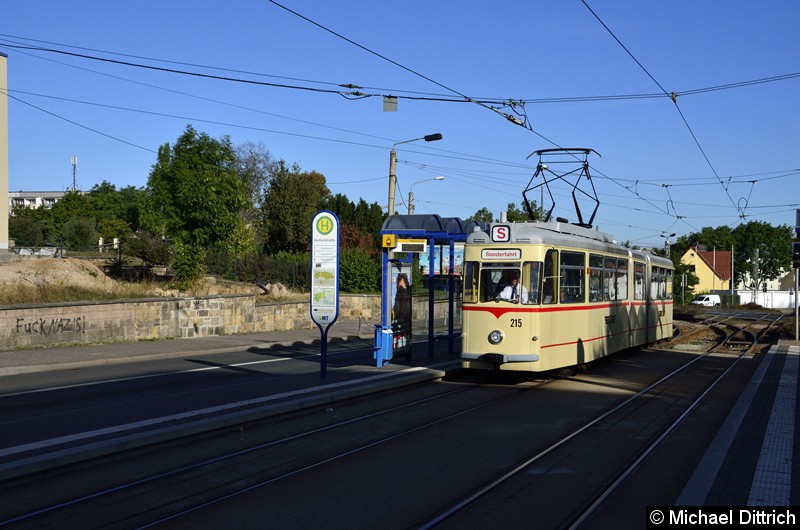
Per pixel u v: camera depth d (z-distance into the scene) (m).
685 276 80.25
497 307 16.42
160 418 11.46
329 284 16.59
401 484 8.29
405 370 18.25
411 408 13.55
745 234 115.56
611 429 11.58
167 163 30.17
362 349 26.14
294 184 63.97
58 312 22.77
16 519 6.96
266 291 35.19
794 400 14.34
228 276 35.06
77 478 8.45
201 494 7.85
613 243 22.44
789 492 7.77
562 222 19.08
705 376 18.88
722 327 41.66
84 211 71.81
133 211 72.69
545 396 15.08
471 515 7.21
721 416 12.85
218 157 30.25
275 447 10.17
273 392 14.42
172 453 9.74
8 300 22.12
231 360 21.78
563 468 9.07
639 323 24.44
